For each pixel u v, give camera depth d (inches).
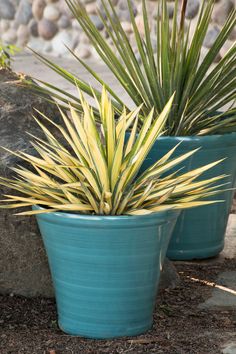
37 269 134.5
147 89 151.3
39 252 133.6
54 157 123.8
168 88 149.6
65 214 116.3
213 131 150.3
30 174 122.3
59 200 120.6
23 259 133.5
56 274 123.1
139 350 118.6
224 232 158.2
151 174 122.6
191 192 126.0
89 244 116.7
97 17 346.6
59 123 142.2
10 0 387.5
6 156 129.9
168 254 155.3
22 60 359.6
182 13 149.9
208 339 122.4
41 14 374.9
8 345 120.4
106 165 116.1
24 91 139.6
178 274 146.2
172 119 150.5
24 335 123.8
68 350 118.8
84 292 120.3
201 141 143.7
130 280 119.3
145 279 120.4
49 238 120.8
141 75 150.9
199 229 153.7
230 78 152.1
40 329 126.1
